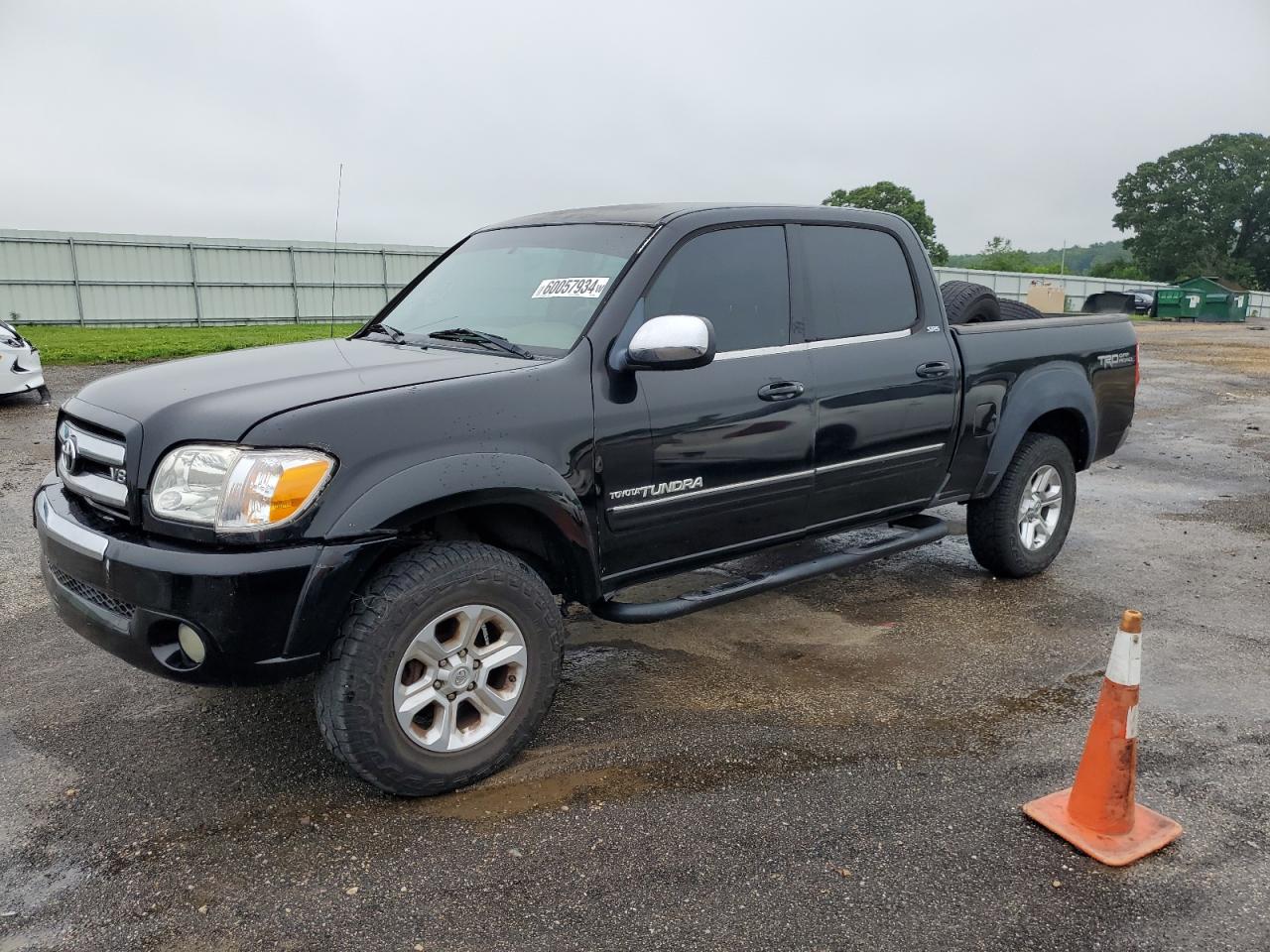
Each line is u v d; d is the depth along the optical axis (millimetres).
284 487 2703
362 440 2826
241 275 30484
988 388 4754
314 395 2906
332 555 2744
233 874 2686
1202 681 4008
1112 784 2807
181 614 2703
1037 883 2648
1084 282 51469
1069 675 4074
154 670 2861
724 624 4672
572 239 3863
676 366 3293
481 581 3033
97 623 2936
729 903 2551
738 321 3799
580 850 2793
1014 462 5082
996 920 2484
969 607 4930
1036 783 3182
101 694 3836
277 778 3203
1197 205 88125
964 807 3029
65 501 3262
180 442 2805
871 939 2412
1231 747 3439
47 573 3244
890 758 3350
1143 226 90250
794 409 3887
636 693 3881
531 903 2553
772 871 2691
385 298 33594
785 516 4023
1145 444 10008
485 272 4047
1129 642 2768
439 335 3766
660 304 3570
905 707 3760
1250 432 10766
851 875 2676
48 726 3568
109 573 2812
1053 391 5059
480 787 3148
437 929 2451
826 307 4113
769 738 3494
